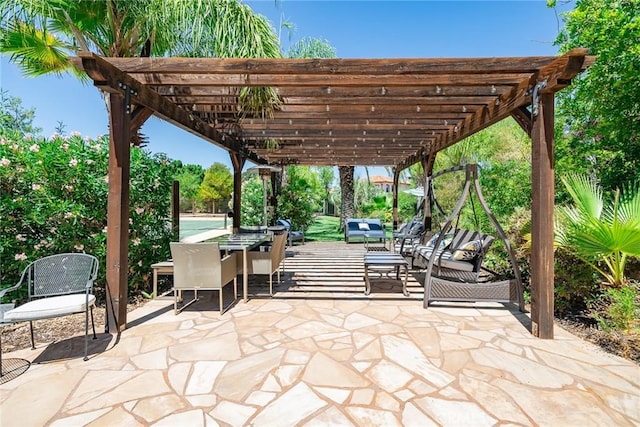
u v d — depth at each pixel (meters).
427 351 2.74
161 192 4.97
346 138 6.24
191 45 3.88
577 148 5.49
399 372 2.40
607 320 3.06
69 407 2.00
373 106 4.60
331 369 2.44
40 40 4.55
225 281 3.81
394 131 6.12
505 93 3.68
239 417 1.90
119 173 3.12
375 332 3.13
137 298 4.37
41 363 2.55
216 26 3.43
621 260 3.48
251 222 10.72
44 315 2.47
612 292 3.12
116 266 3.14
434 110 4.58
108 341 2.95
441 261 4.56
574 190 3.87
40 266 2.97
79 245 4.07
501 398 2.08
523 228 4.60
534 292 3.11
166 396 2.11
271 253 4.44
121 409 1.98
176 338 3.01
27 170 3.77
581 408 1.99
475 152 10.17
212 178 25.27
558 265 3.74
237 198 7.43
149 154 4.96
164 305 4.04
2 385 2.24
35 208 3.77
